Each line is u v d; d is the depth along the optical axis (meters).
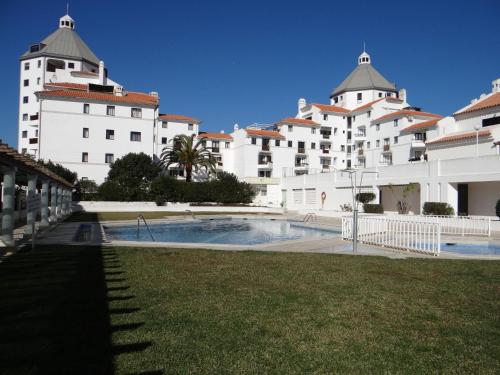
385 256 11.67
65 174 41.47
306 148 67.31
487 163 24.44
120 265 9.38
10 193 11.77
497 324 5.48
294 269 9.25
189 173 52.91
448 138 35.06
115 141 51.28
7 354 4.20
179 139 53.72
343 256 11.52
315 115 69.88
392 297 6.79
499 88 43.62
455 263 10.44
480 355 4.45
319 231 25.95
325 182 42.28
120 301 6.22
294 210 45.03
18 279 7.67
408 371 4.03
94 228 19.75
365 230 15.23
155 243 13.88
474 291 7.30
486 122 35.81
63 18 76.69
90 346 4.44
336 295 6.87
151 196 44.47
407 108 61.75
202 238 21.83
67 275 8.10
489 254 12.96
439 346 4.68
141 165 46.66
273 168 64.56
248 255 11.42
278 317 5.61
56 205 23.70
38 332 4.84
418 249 12.63
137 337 4.73
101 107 50.78
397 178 31.77
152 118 53.38
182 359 4.16
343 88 77.12
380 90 75.44
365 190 35.72
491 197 27.09
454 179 26.61
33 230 11.70
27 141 68.12
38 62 68.62
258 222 32.78
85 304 6.02
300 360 4.22
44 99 48.50
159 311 5.75
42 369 3.85
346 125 70.31
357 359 4.28
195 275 8.39
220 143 67.06
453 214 25.45
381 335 5.00
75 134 49.53
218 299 6.48
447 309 6.14
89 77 64.62
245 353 4.36
